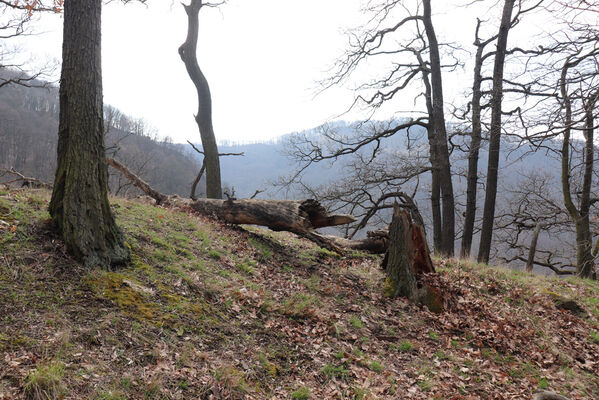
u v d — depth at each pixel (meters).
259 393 4.12
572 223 18.45
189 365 4.12
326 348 5.33
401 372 5.27
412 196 15.41
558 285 10.12
